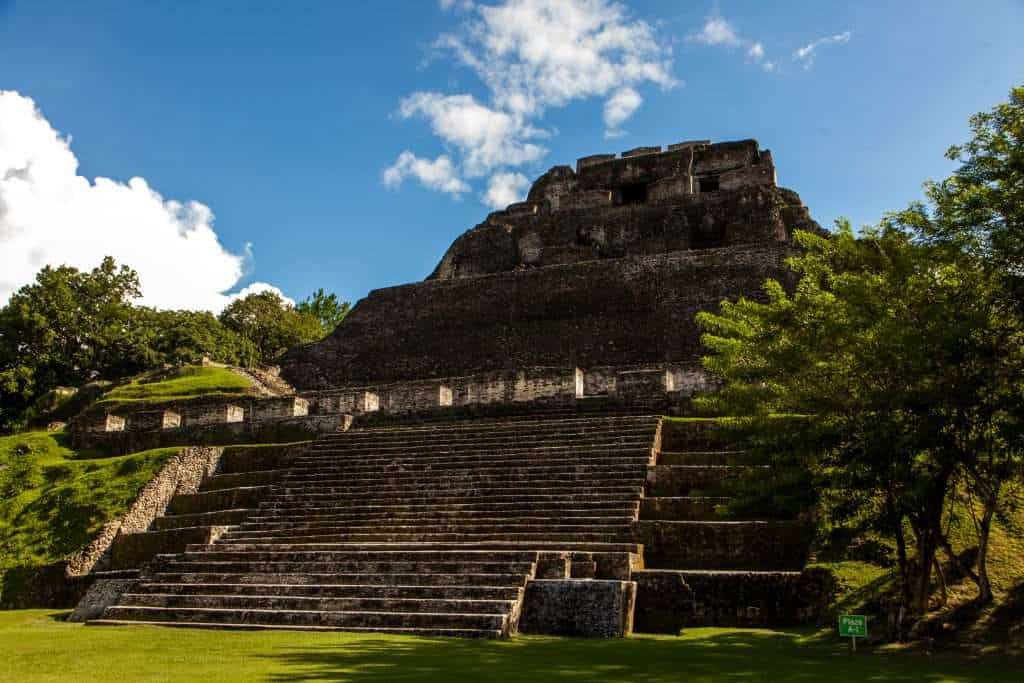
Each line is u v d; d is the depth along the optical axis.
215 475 25.27
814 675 9.12
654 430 21.23
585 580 13.80
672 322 35.16
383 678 8.65
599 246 43.72
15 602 20.95
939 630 12.29
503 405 26.14
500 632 13.00
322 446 24.88
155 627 14.80
